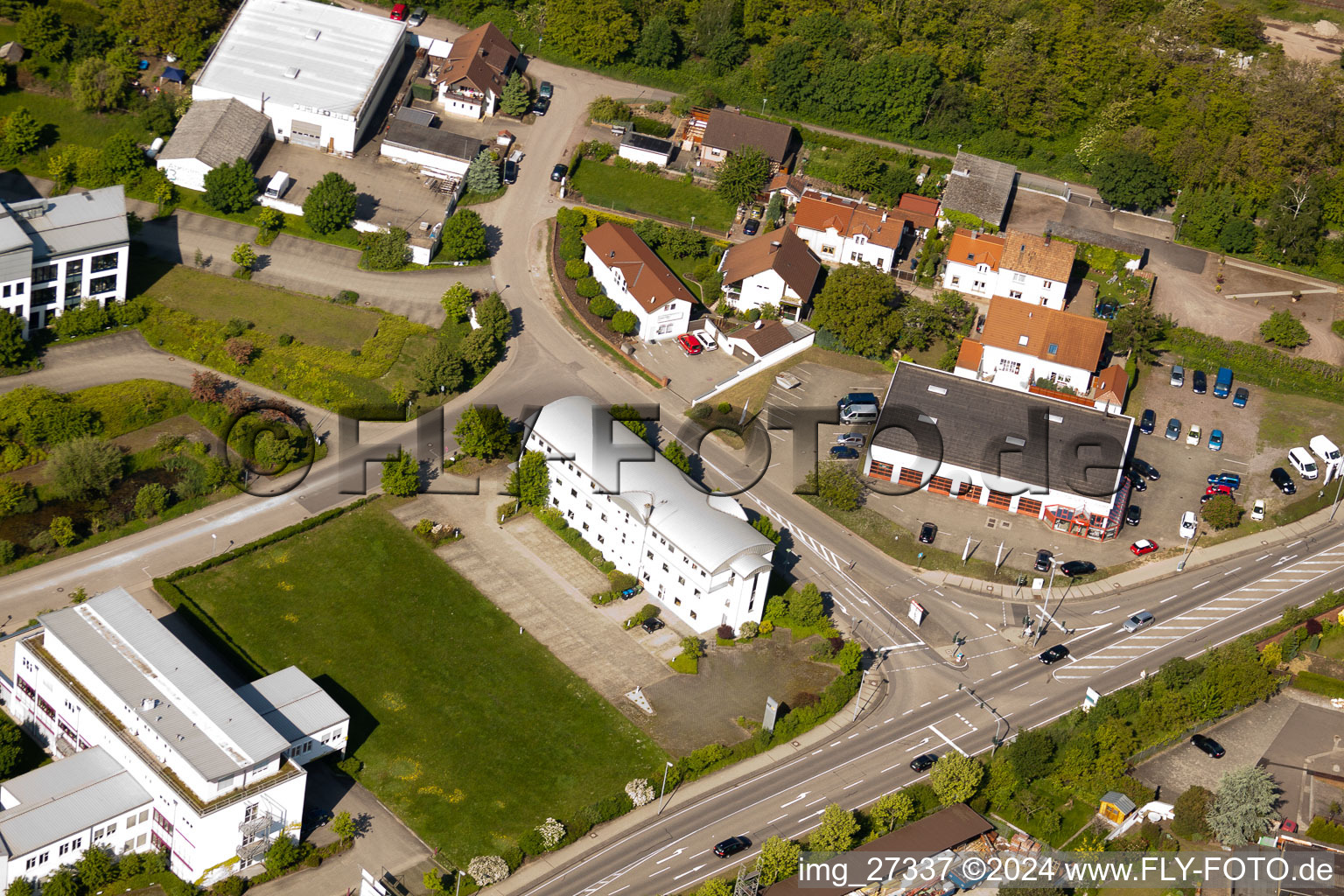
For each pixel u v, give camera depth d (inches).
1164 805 7042.3
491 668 7396.7
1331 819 7076.8
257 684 6806.1
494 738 7042.3
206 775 6067.9
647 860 6569.9
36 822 6087.6
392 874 6373.0
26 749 6781.5
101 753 6466.5
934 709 7514.8
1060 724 7381.9
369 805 6658.5
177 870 6289.4
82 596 7347.4
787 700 7436.0
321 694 6820.9
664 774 6889.8
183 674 6579.7
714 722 7273.6
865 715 7436.0
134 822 6289.4
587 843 6628.9
